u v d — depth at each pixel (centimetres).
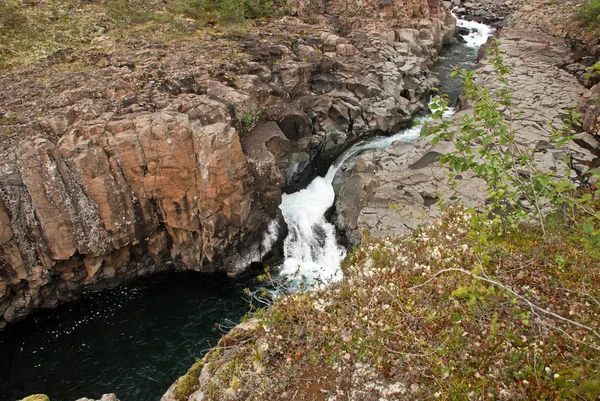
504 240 922
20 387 1256
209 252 1588
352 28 2897
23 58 1894
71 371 1297
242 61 2050
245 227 1592
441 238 966
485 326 742
